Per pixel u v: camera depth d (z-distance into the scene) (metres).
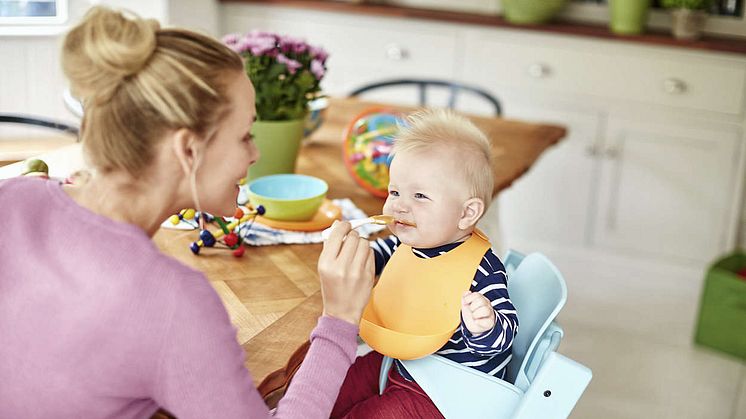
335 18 3.57
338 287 1.13
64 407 0.95
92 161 0.97
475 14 3.51
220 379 0.93
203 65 0.97
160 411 1.03
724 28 3.25
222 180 1.05
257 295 1.34
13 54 2.98
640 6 3.12
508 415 1.32
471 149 1.36
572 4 3.46
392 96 3.60
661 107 3.17
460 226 1.36
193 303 0.92
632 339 2.99
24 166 1.60
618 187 3.34
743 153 3.09
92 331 0.91
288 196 1.75
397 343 1.26
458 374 1.31
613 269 3.44
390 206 1.38
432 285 1.35
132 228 0.96
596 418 2.51
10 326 0.94
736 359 2.89
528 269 1.51
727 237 3.21
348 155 1.91
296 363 1.19
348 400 1.47
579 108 3.30
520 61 3.34
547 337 1.35
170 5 3.36
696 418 2.54
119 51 0.91
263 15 3.68
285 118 1.87
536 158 2.19
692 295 3.30
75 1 3.14
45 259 0.95
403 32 3.49
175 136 0.96
